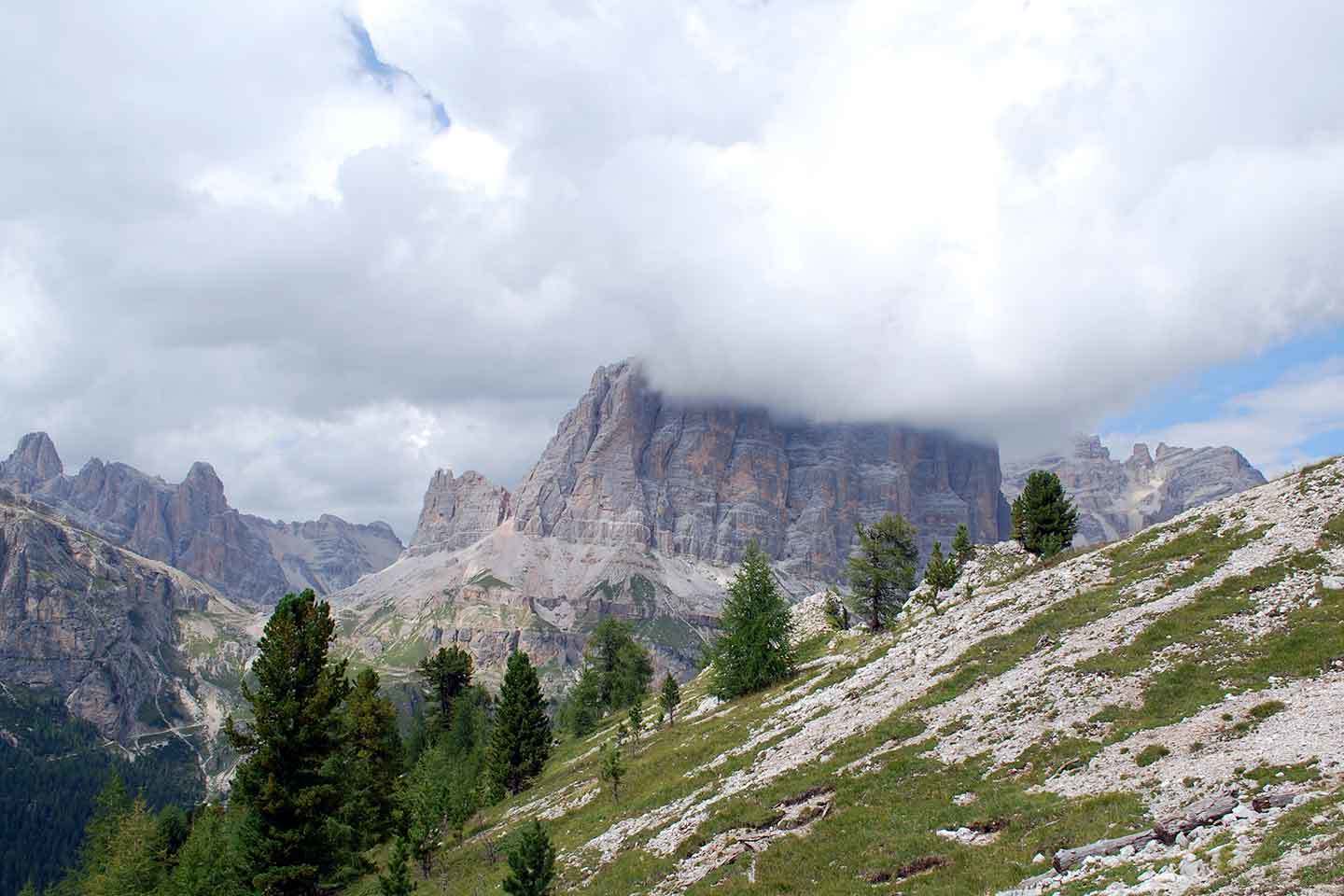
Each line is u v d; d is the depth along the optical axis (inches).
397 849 1951.3
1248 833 924.0
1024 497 3855.8
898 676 2267.5
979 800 1364.4
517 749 3762.3
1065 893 938.1
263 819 2137.1
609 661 5816.9
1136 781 1225.4
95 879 4119.1
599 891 1616.6
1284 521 2091.5
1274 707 1296.8
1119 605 2042.3
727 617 3361.2
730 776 2073.1
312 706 2185.0
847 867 1295.5
